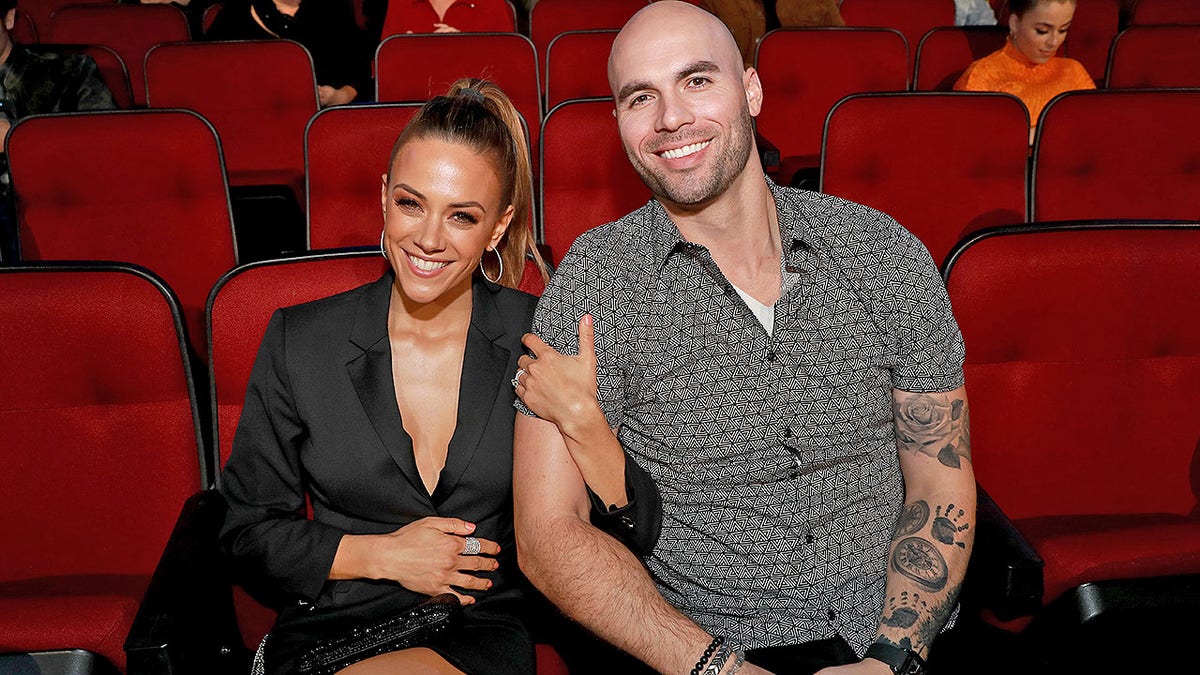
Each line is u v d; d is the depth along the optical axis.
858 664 1.45
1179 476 1.90
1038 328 1.82
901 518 1.58
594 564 1.46
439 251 1.46
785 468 1.54
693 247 1.52
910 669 1.46
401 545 1.48
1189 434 1.88
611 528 1.53
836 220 1.55
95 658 1.47
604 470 1.49
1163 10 5.33
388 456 1.53
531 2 5.73
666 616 1.45
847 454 1.56
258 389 1.55
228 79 3.73
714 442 1.54
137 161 2.69
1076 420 1.87
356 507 1.56
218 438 1.73
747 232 1.52
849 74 3.75
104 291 1.70
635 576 1.46
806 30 3.74
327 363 1.54
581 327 1.48
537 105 3.74
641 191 2.80
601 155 2.77
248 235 3.54
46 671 1.46
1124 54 4.18
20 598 1.56
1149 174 2.78
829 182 2.80
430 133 1.43
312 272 1.71
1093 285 1.80
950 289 1.79
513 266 1.68
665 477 1.57
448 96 1.49
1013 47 3.74
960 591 1.55
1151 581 1.52
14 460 1.73
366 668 1.36
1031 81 3.78
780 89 3.76
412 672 1.36
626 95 1.48
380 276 1.72
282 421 1.55
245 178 3.60
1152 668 1.59
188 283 2.78
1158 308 1.82
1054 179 2.78
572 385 1.46
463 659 1.41
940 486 1.56
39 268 1.70
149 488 1.77
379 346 1.55
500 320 1.60
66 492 1.76
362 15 6.10
